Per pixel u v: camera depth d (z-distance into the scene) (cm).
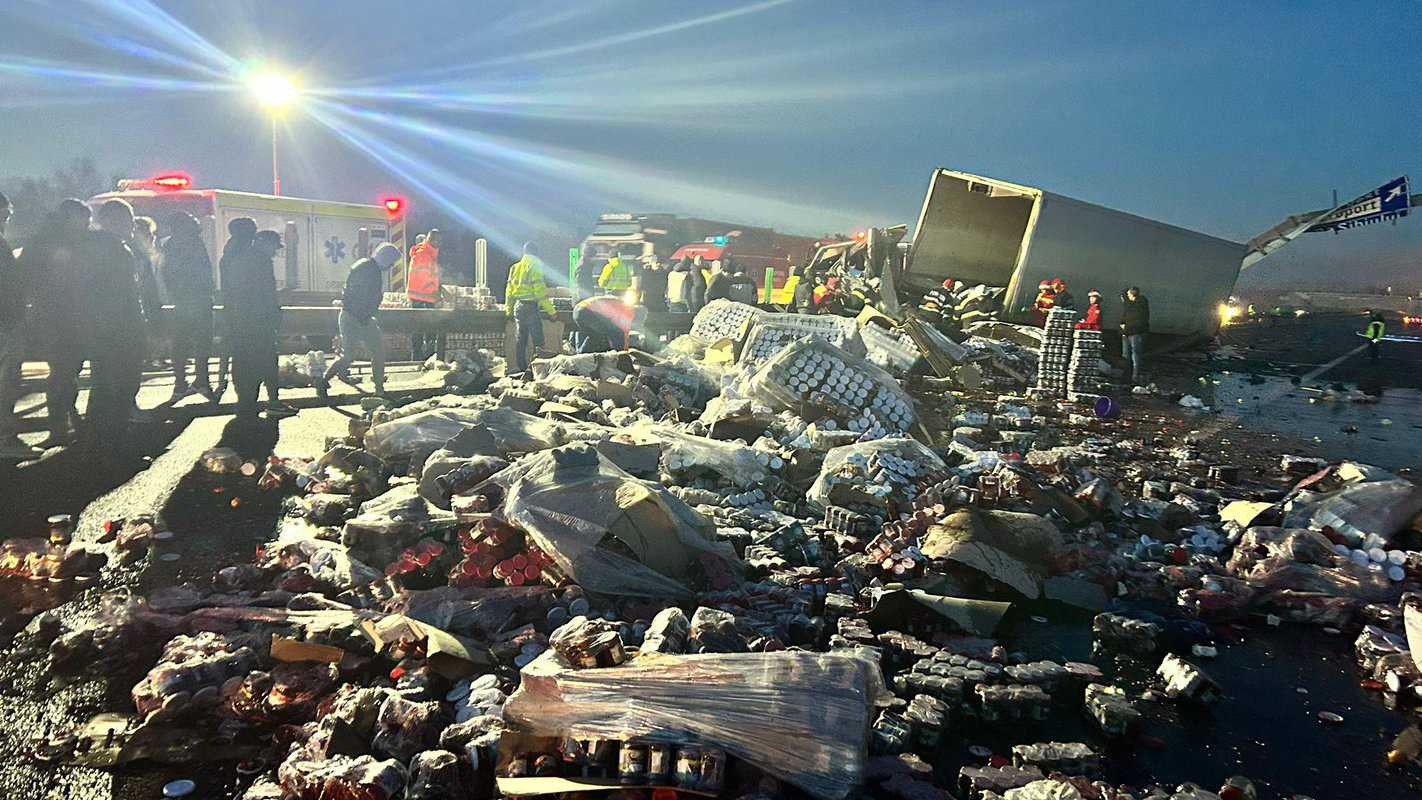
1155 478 793
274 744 291
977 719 340
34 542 464
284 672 326
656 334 1786
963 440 872
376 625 351
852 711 272
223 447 729
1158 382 1759
